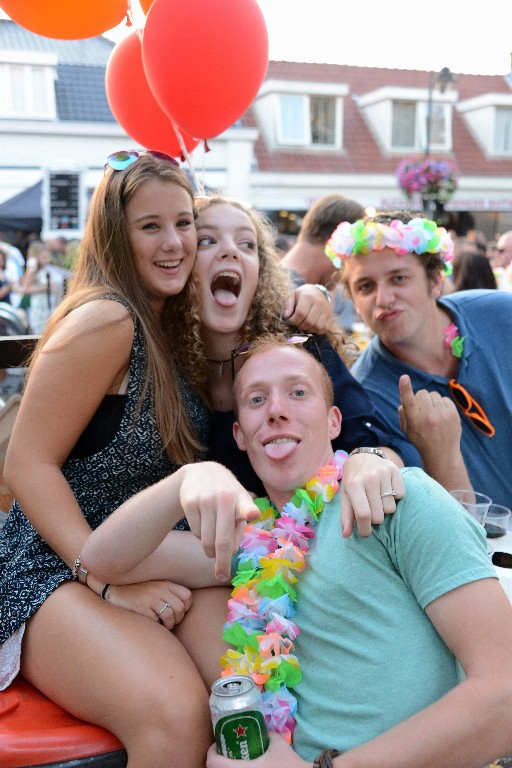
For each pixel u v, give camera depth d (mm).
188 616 1620
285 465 1530
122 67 2705
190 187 1860
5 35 16156
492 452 2490
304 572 1455
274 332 2096
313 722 1350
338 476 1507
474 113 21781
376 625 1330
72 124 14047
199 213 2039
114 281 1788
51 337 1684
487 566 1268
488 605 1227
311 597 1417
